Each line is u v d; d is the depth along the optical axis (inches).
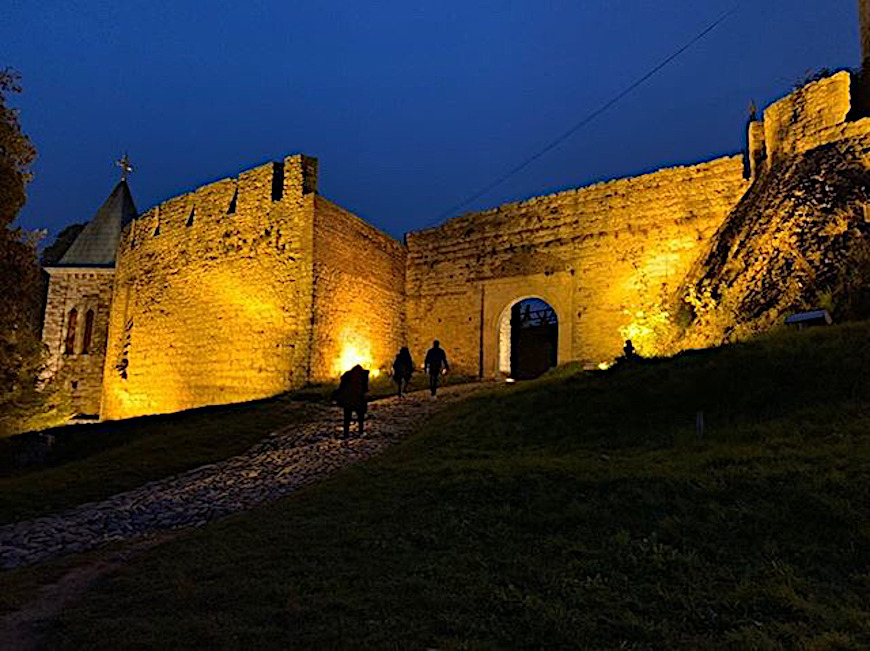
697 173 742.5
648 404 368.8
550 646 130.7
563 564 176.4
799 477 208.2
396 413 543.2
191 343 868.0
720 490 209.3
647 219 765.9
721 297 584.7
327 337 770.2
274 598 165.3
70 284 1132.5
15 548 263.3
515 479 260.2
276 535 231.0
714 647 125.0
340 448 424.8
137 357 949.2
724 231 676.1
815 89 628.7
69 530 291.7
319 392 685.9
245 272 818.8
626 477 237.3
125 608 168.4
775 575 155.0
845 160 560.4
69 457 554.3
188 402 852.0
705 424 316.8
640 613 144.4
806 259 515.5
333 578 177.9
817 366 337.1
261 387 765.9
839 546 167.2
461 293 909.8
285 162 813.9
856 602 139.5
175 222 937.5
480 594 158.9
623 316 761.0
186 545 232.8
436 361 637.9
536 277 840.3
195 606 164.2
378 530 223.5
